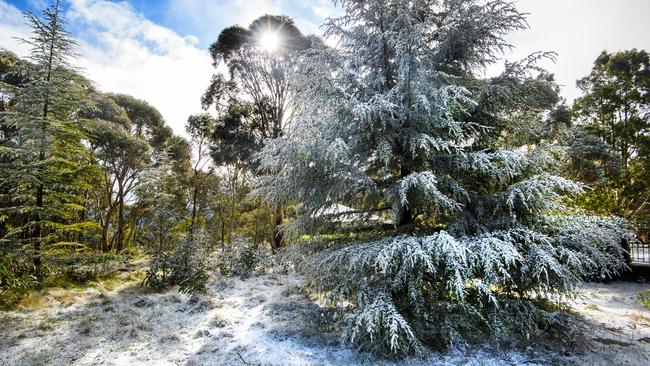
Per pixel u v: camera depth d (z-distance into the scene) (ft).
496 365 10.73
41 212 19.62
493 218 13.38
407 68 12.51
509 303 12.02
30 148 19.24
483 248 10.45
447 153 14.14
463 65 15.71
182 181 55.83
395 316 9.93
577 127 44.60
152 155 43.73
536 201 12.48
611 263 13.11
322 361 11.15
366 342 11.59
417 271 11.48
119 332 13.39
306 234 17.01
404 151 13.79
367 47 15.58
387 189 13.16
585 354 11.43
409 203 13.28
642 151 46.55
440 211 13.94
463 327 12.52
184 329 14.20
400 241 11.35
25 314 14.67
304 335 13.46
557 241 12.25
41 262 19.80
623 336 13.16
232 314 16.56
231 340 13.04
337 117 13.76
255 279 25.98
